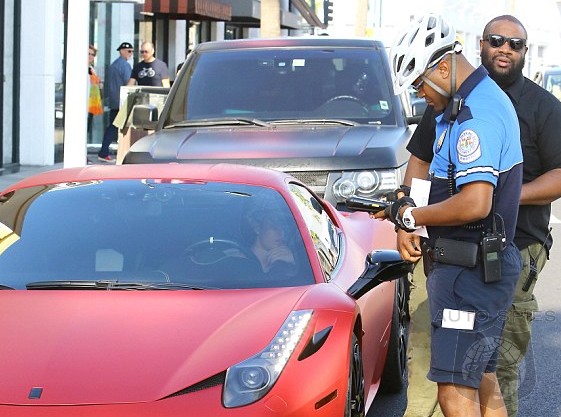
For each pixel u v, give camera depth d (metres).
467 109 6.64
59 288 7.37
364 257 9.16
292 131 13.44
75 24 17.17
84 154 17.39
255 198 8.28
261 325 6.70
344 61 14.70
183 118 14.26
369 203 7.17
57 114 30.59
